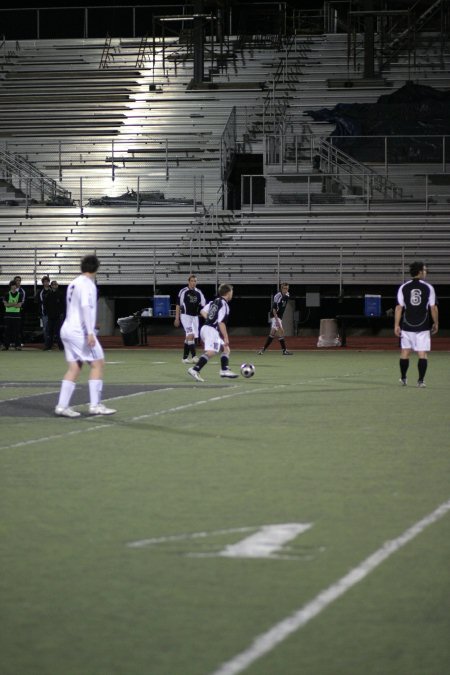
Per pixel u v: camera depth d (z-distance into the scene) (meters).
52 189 71.75
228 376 34.66
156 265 64.38
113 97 78.69
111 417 23.41
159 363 43.31
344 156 69.56
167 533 12.01
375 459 17.48
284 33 82.94
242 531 12.10
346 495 14.29
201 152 73.69
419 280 31.39
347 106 73.00
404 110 71.94
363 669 7.70
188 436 20.30
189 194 72.56
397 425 22.05
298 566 10.52
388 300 64.31
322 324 56.44
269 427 21.67
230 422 22.52
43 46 84.19
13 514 13.08
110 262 64.88
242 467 16.66
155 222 66.88
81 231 67.00
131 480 15.47
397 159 69.56
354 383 32.91
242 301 65.81
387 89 76.75
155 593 9.61
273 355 49.84
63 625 8.72
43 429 21.33
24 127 76.94
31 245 66.69
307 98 77.19
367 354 50.62
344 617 8.88
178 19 79.38
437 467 16.69
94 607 9.20
